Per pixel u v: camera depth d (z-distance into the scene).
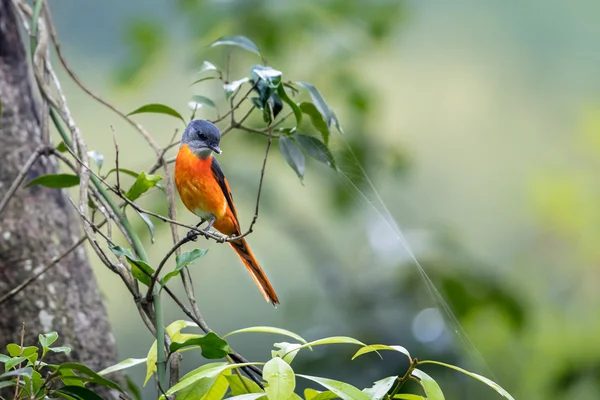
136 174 6.57
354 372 10.78
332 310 12.72
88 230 5.66
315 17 12.40
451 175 24.14
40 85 6.73
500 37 27.16
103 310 7.52
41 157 7.48
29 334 7.03
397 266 11.27
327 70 12.61
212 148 7.14
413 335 10.78
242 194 13.22
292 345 4.86
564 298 15.43
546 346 12.84
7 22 7.50
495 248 21.06
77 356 7.13
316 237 13.51
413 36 26.19
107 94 17.38
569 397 13.03
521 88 26.52
